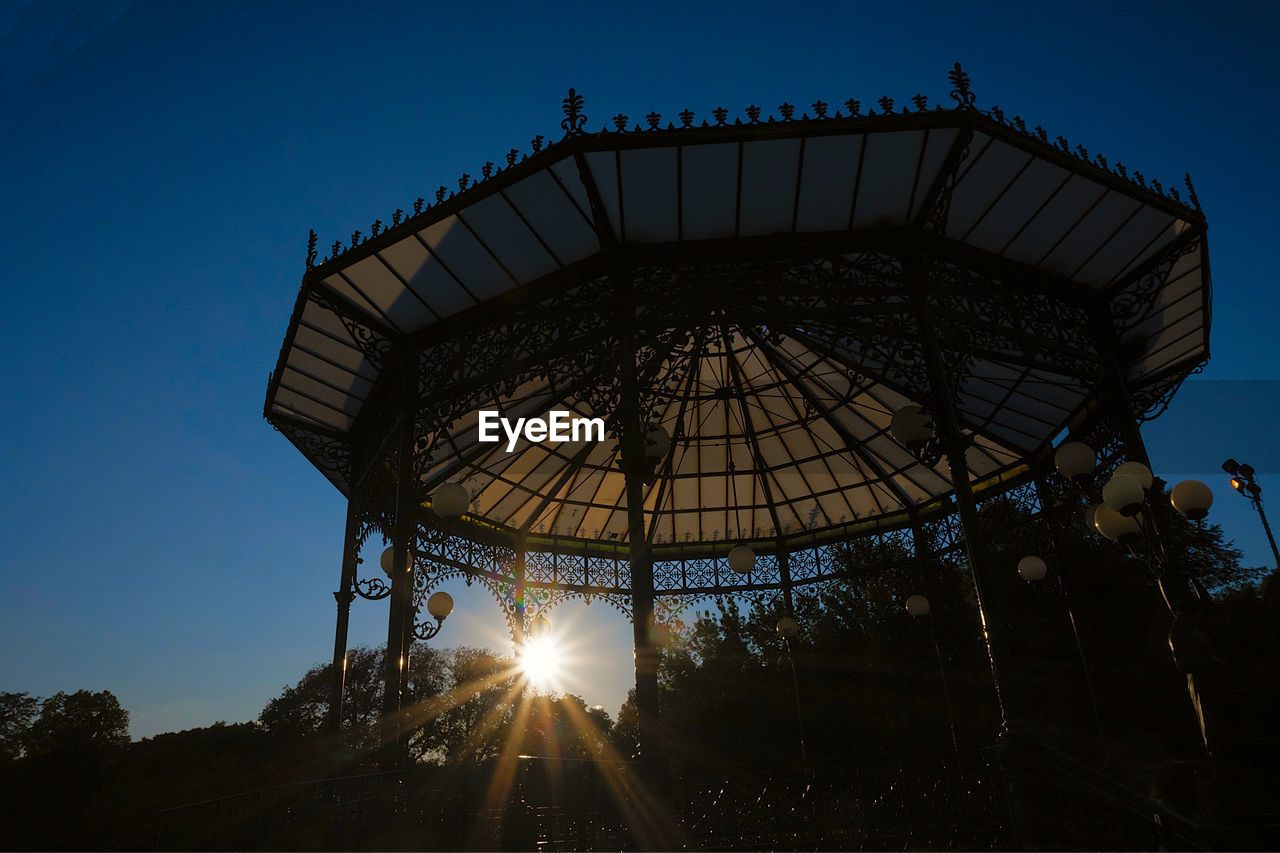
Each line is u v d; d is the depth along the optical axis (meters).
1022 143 7.57
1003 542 13.74
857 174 7.94
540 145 7.63
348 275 8.75
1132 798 5.85
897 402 12.71
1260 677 10.29
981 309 8.91
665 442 8.76
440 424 9.38
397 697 8.48
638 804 6.42
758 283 8.60
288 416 11.05
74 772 9.78
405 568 8.98
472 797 8.20
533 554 15.06
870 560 14.94
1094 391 9.58
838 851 7.54
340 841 7.23
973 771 7.38
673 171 7.78
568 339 8.77
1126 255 9.02
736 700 19.58
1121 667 14.84
